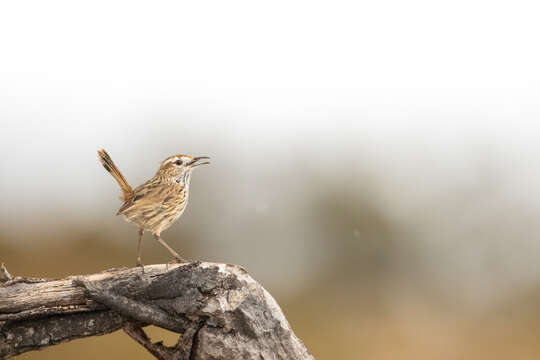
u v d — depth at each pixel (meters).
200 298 5.52
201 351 5.55
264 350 5.59
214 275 5.55
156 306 5.55
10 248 14.97
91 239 15.96
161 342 5.72
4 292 5.39
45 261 14.88
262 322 5.61
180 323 5.58
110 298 5.39
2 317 5.36
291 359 5.67
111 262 15.55
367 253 17.91
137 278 5.55
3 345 5.45
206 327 5.55
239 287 5.59
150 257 16.34
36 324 5.52
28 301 5.43
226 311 5.54
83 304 5.54
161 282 5.52
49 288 5.48
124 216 7.40
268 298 5.70
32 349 5.53
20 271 14.34
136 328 5.71
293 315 15.65
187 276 5.53
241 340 5.57
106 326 5.63
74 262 15.18
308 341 14.38
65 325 5.56
